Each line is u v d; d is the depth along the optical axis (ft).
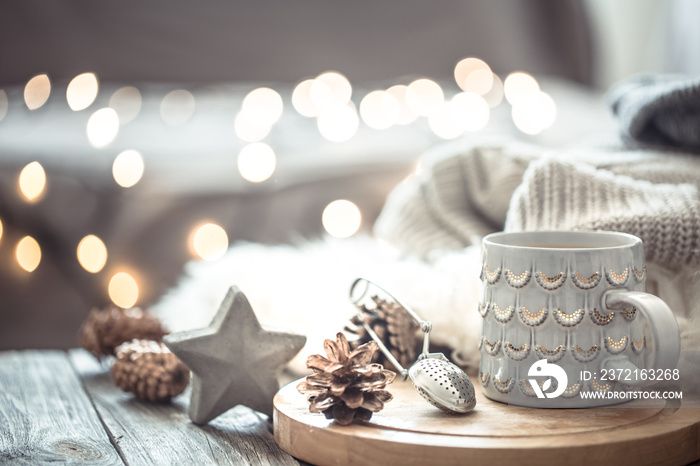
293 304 3.48
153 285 6.28
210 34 8.16
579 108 7.16
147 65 7.98
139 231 6.27
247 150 6.23
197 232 6.00
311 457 2.76
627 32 10.18
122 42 7.92
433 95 7.56
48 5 7.70
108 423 3.01
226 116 7.23
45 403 3.16
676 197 3.09
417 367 2.83
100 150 6.34
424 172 3.84
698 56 6.50
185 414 3.08
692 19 6.69
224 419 3.04
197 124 7.01
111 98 7.50
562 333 2.78
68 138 6.49
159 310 3.78
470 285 3.16
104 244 6.23
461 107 7.02
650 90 3.51
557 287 2.77
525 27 8.86
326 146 6.70
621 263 2.77
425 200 3.79
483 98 7.71
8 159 6.25
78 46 7.77
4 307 6.32
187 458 2.80
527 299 2.79
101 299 6.32
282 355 3.01
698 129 3.43
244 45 8.21
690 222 3.01
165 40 8.06
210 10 8.19
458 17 8.58
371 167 6.41
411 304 3.17
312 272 3.65
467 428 2.71
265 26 8.27
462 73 8.47
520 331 2.81
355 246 4.02
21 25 7.64
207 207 6.37
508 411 2.81
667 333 2.64
